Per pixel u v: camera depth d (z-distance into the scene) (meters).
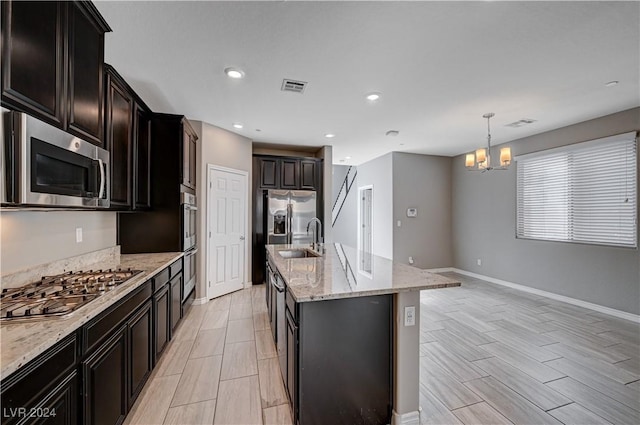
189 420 1.76
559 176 4.23
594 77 2.65
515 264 4.89
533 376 2.23
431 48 2.20
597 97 3.11
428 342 2.83
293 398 1.67
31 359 0.91
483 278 5.53
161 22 1.90
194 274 3.82
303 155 5.93
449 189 6.35
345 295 1.52
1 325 1.12
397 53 2.27
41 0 1.28
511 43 2.13
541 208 4.48
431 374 2.26
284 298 1.99
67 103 1.46
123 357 1.63
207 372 2.28
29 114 1.21
